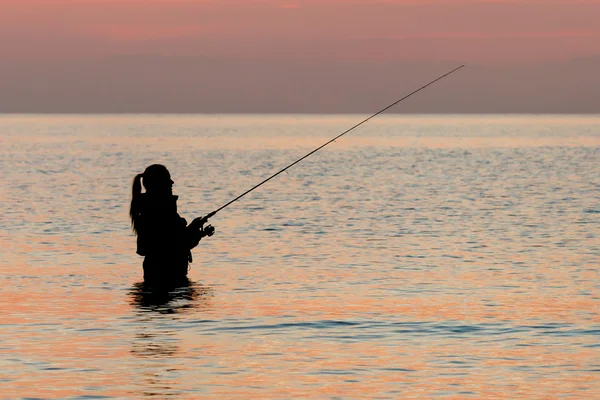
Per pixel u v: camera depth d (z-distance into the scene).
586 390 26.25
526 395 25.75
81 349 30.69
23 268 47.66
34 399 25.27
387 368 28.53
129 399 25.36
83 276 45.25
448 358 29.70
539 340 32.09
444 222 71.31
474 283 43.38
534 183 119.69
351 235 62.69
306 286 42.56
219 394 25.86
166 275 44.00
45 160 181.88
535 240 59.72
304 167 166.00
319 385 26.75
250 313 36.50
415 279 44.53
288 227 67.56
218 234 63.09
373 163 179.25
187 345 31.34
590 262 49.97
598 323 34.69
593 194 100.88
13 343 31.48
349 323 34.75
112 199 92.44
